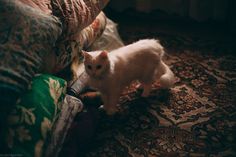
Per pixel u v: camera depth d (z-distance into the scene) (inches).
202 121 69.5
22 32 47.1
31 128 46.0
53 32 50.3
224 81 80.1
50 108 49.8
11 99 43.3
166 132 67.0
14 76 44.3
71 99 60.7
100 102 72.4
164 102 74.4
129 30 99.5
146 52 68.4
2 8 48.1
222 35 97.0
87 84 70.4
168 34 97.7
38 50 47.9
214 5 99.9
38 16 49.8
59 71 63.8
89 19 63.8
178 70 83.8
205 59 87.5
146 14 106.3
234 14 96.1
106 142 64.8
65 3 59.2
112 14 107.4
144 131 67.3
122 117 70.5
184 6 103.0
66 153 56.4
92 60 60.4
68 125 57.1
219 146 63.9
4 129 44.4
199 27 100.7
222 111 71.9
